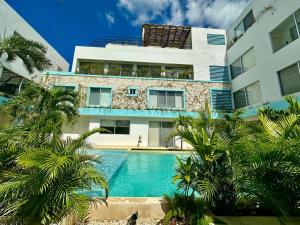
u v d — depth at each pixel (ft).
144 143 48.37
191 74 55.47
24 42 31.14
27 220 8.02
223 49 57.36
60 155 8.53
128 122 49.83
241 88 48.08
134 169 26.14
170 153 38.58
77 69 53.57
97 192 11.73
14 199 8.32
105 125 49.11
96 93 50.26
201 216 9.50
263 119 11.25
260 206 10.58
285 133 9.39
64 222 8.43
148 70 54.19
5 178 9.13
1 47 29.89
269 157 8.78
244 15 48.78
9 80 39.47
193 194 10.71
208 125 12.26
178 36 62.80
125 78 51.37
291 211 9.43
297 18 31.81
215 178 9.87
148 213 10.93
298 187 8.84
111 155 36.06
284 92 34.27
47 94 27.45
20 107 26.32
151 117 49.52
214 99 52.01
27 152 8.19
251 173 9.23
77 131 50.24
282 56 34.47
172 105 51.49
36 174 8.07
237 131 11.20
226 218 9.59
